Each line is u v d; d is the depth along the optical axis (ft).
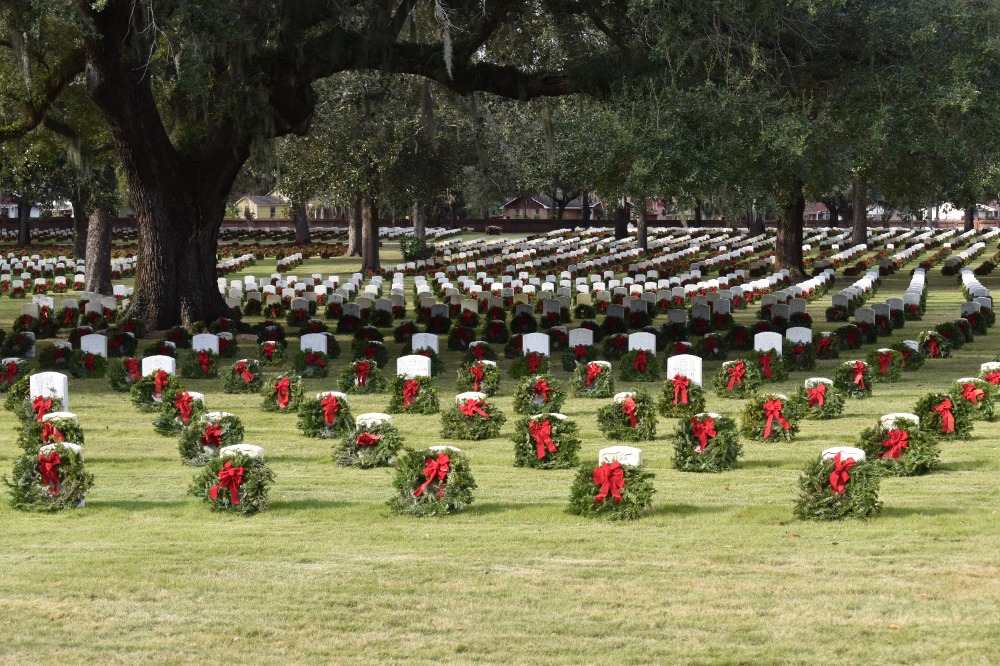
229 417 56.29
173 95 113.70
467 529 41.65
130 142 108.88
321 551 38.73
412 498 44.16
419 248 248.73
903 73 88.12
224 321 110.93
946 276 191.83
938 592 32.94
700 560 36.96
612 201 89.10
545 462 53.62
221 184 115.24
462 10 100.01
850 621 30.81
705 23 88.33
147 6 89.76
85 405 74.23
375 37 99.04
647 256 236.63
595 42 107.04
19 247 289.12
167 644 29.89
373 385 80.23
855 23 90.94
